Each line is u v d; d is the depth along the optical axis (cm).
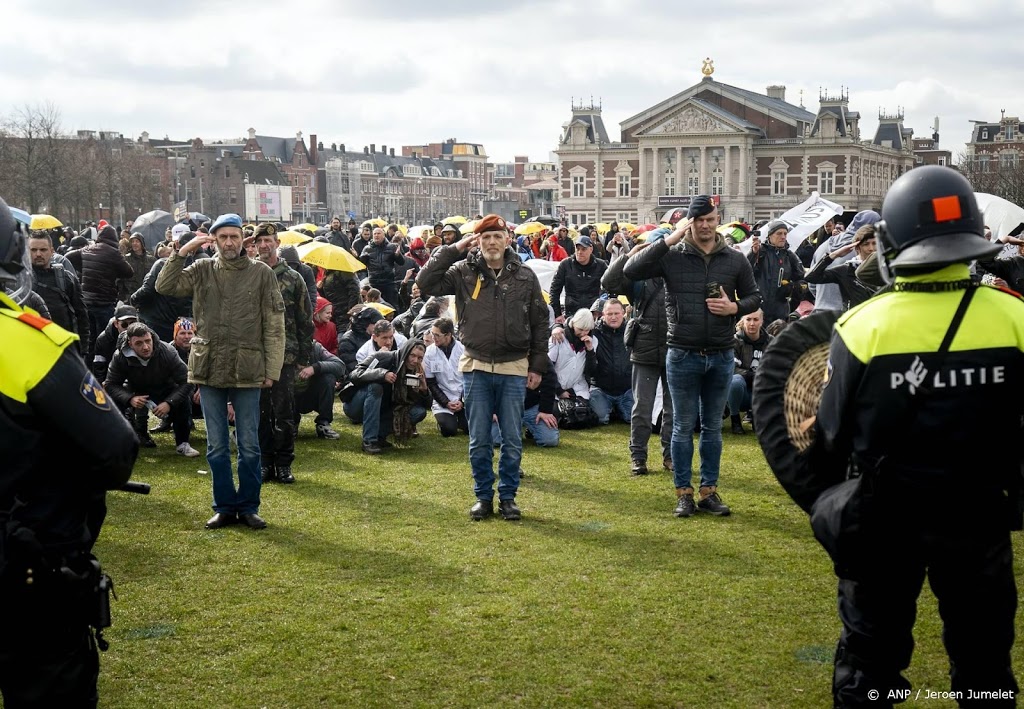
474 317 801
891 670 390
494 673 523
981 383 359
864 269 641
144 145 12519
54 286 1004
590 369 1205
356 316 1392
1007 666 371
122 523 797
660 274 803
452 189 19225
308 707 489
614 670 526
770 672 522
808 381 420
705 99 10762
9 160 7581
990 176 7919
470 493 894
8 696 340
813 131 10231
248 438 784
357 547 735
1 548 326
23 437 333
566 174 10888
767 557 706
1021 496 376
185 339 1126
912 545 368
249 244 920
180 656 545
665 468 978
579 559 704
